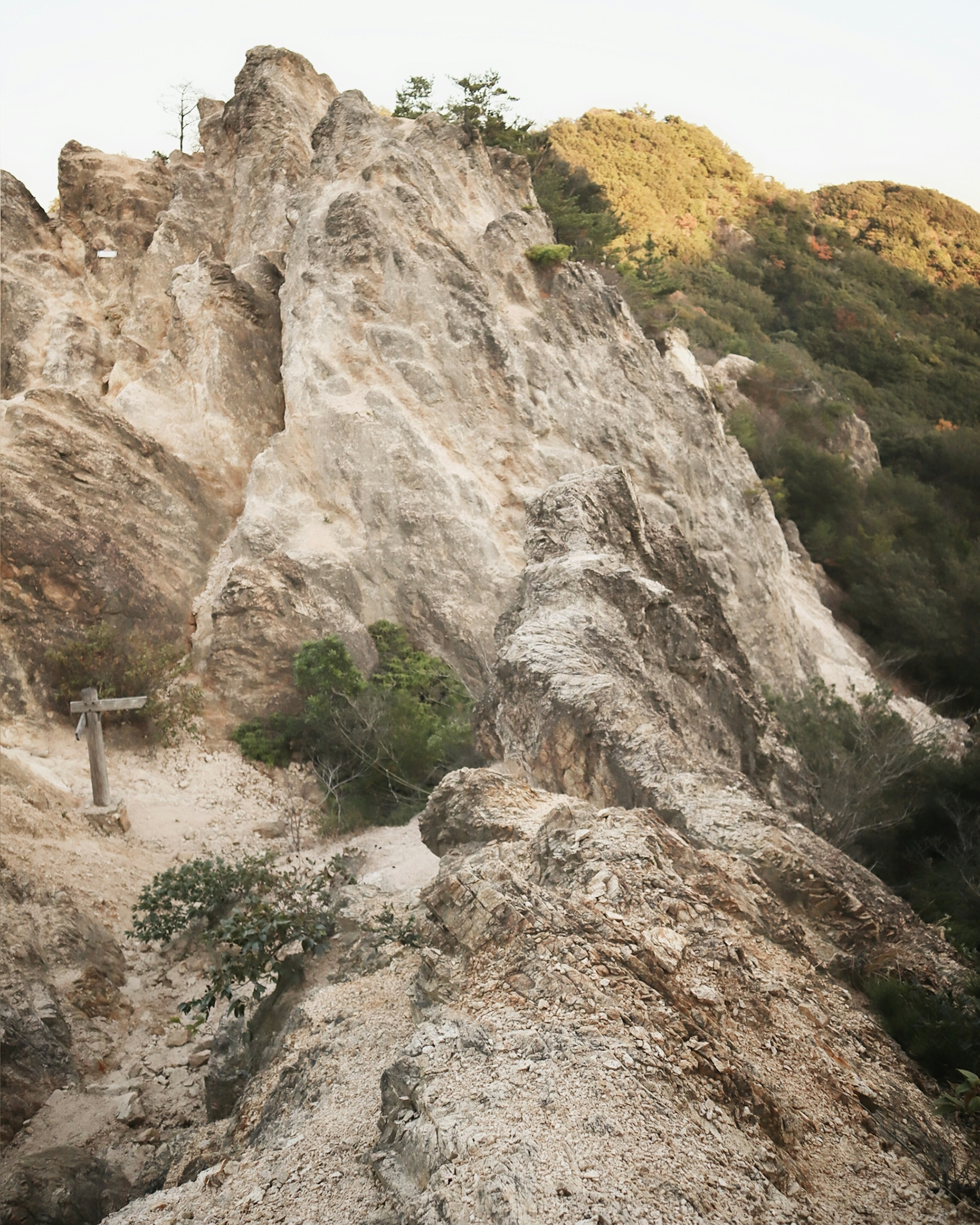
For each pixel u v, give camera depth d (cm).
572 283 3033
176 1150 657
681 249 8744
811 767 1958
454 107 4391
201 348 2961
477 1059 432
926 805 2117
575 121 10775
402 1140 404
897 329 8244
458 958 525
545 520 1584
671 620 1387
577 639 1215
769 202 10362
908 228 11000
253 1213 415
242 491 2786
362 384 2758
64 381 3092
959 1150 487
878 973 697
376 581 2533
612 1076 416
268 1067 612
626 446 2878
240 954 801
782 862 766
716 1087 445
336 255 2912
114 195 3772
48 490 2291
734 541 3064
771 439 4556
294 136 3609
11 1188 669
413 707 2088
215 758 2097
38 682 2044
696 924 595
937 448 5434
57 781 1753
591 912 559
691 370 3556
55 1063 934
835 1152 454
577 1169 359
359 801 1923
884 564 4062
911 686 3847
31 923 1131
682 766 959
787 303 8388
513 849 737
